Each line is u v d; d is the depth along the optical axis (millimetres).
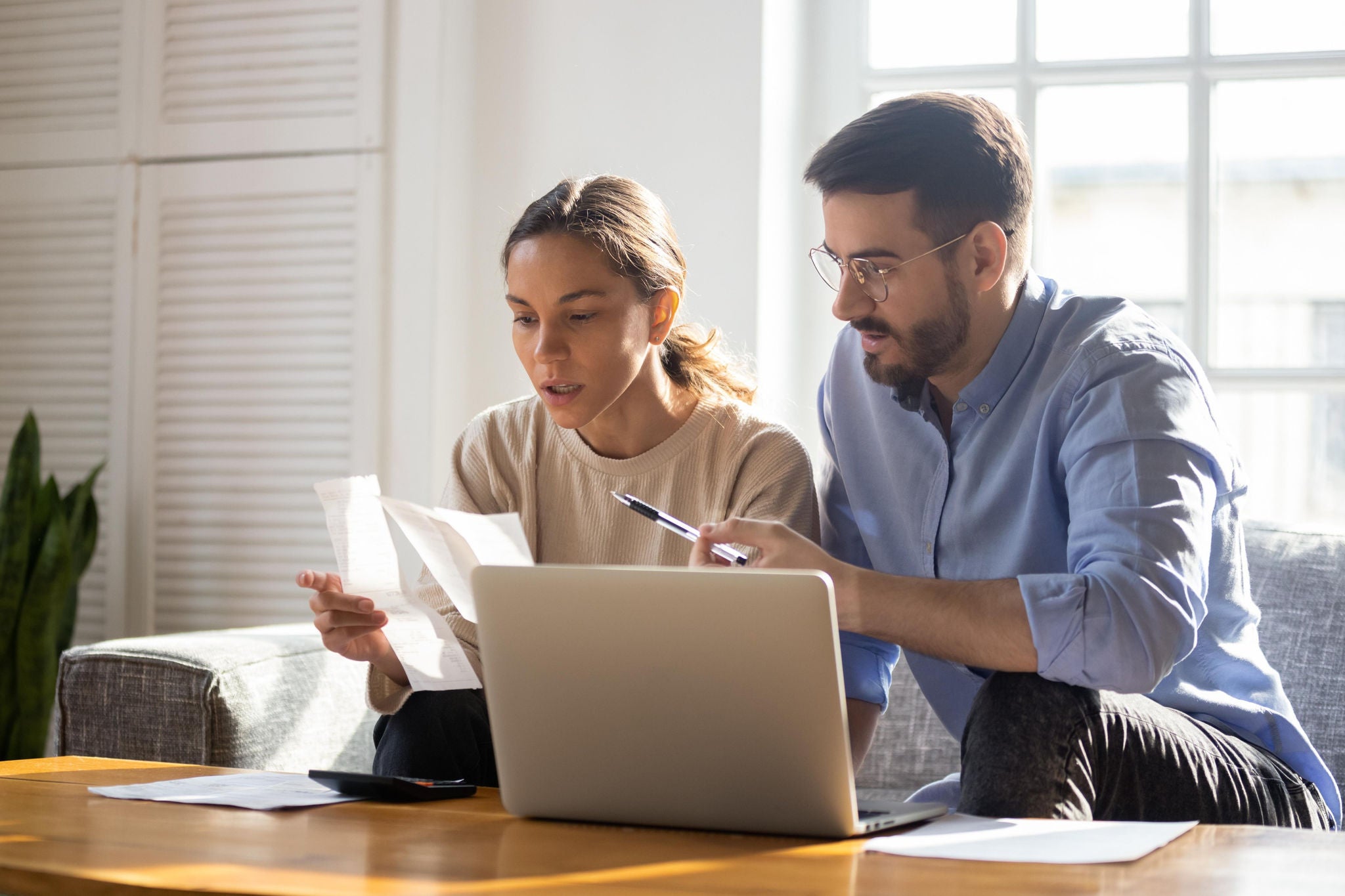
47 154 2717
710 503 1600
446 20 2486
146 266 2648
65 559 2373
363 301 2510
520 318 1509
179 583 2619
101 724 1718
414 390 2477
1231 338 2506
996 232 1350
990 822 1044
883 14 2625
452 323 2514
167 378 2635
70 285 2701
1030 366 1417
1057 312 1428
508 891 795
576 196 1516
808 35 2629
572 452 1645
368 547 1323
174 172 2635
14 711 2350
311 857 893
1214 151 2494
